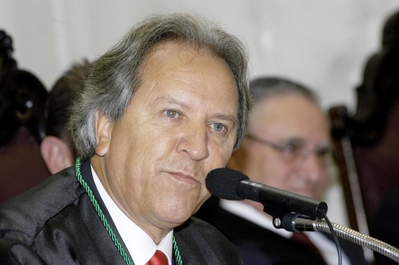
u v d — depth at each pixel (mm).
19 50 8227
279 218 4176
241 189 4305
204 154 4379
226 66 4656
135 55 4520
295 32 9977
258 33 9859
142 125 4402
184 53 4527
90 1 8844
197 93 4410
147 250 4637
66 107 6266
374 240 4090
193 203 4457
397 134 7867
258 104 7582
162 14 4723
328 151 7629
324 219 4098
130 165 4414
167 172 4363
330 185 9609
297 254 7137
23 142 6340
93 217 4566
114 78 4535
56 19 8547
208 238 5273
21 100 6348
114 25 8945
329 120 7906
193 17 4715
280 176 7465
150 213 4438
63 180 4703
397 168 7809
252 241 7098
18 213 4406
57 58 8516
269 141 7484
